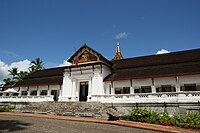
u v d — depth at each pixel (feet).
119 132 37.42
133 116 55.62
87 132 35.94
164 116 55.01
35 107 78.89
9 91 108.58
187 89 81.76
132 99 74.33
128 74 95.14
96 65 97.45
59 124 45.09
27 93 120.47
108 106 77.71
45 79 123.03
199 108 61.62
